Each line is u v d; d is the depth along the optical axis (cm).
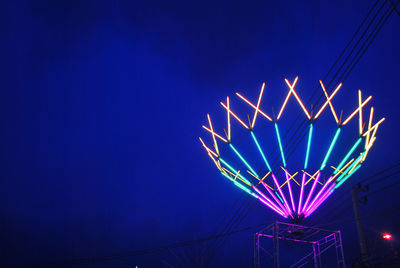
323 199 2220
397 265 1997
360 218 2036
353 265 2050
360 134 1945
